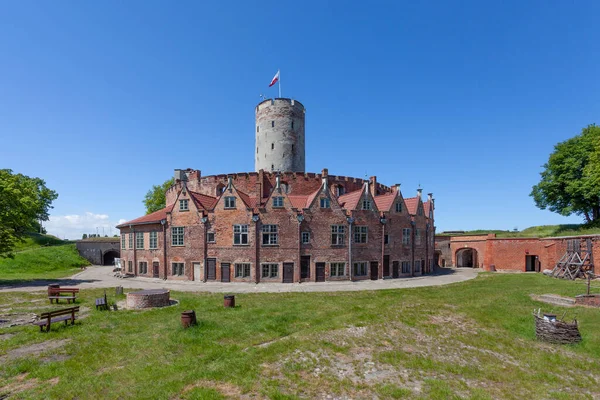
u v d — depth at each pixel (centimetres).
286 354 1516
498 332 1983
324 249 4450
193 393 1144
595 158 5484
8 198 4197
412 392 1238
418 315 2253
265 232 4309
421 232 5581
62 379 1263
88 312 2353
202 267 4400
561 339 1805
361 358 1531
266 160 5916
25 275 5431
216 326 1939
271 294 3256
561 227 6894
